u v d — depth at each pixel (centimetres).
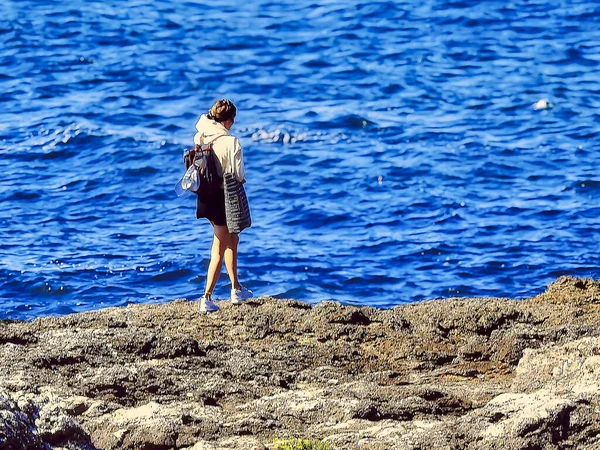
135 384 2462
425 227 6500
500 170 7675
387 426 2234
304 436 2200
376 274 5731
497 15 13088
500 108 9494
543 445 2097
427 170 7694
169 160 7912
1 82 10169
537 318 3069
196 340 2811
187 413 2277
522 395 2341
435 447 2094
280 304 3209
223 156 3062
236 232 3097
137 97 9844
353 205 6962
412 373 2756
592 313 3125
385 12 13338
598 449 2070
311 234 6419
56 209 6812
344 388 2527
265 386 2578
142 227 6500
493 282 5600
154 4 13725
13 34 11981
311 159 8012
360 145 8375
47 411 2020
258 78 10700
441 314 3083
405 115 9300
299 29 12738
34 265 5684
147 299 5319
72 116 8994
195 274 5631
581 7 13338
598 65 11012
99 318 3030
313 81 10581
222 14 13425
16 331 2789
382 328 3011
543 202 6931
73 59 11088
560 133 8638
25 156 7925
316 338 2952
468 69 10950
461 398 2464
